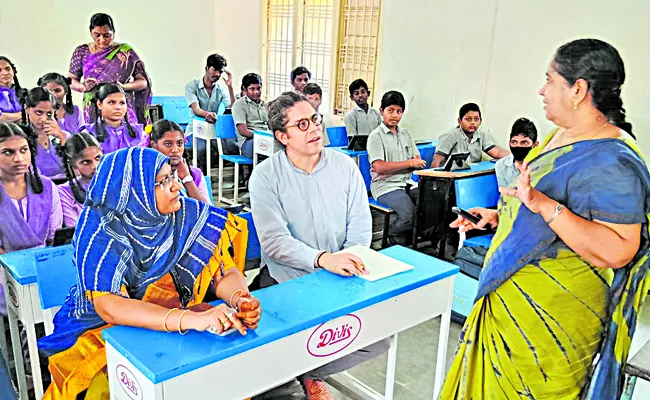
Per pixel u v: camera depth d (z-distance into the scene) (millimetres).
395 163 3602
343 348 1459
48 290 1635
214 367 1174
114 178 1354
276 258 1897
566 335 1378
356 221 2031
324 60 5656
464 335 1564
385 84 4973
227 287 1529
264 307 1387
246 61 6445
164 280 1491
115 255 1354
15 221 2338
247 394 1268
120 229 1376
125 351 1160
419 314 1655
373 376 2277
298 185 1937
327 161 1979
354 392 2129
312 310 1378
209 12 6465
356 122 4691
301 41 5859
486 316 1500
